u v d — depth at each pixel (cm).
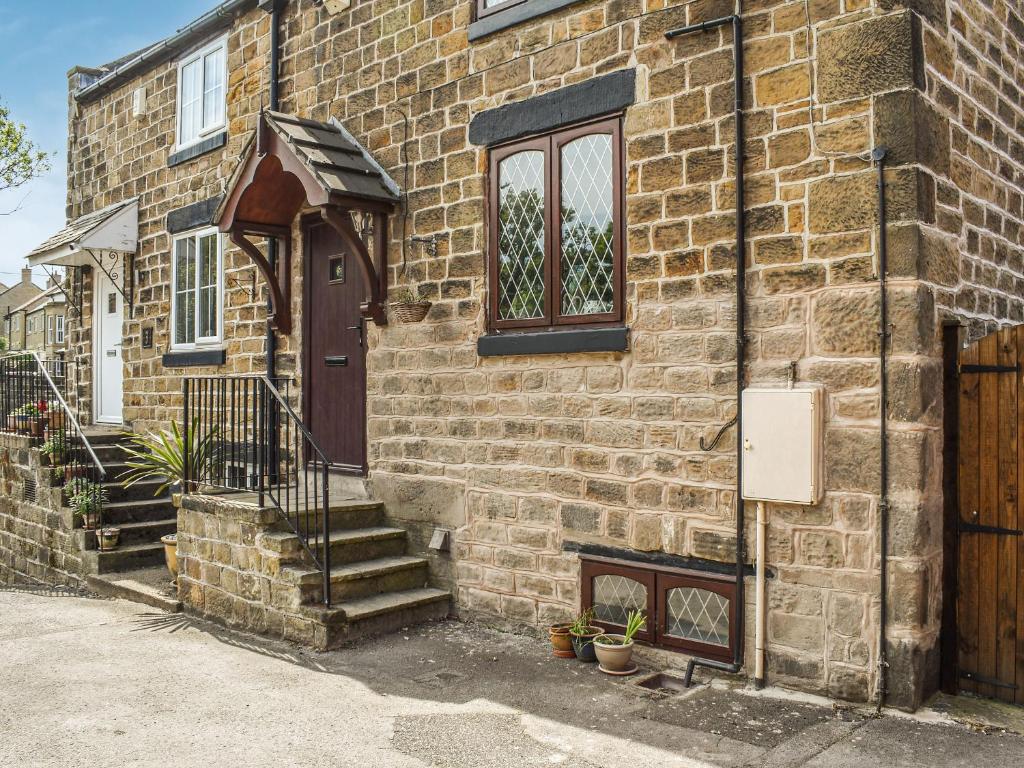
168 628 653
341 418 766
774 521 486
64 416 921
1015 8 596
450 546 660
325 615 576
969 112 517
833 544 465
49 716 463
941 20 486
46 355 1231
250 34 885
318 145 689
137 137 1075
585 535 574
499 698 484
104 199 1143
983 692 473
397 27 713
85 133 1190
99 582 786
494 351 623
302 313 803
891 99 452
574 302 589
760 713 450
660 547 535
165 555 845
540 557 601
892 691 448
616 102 559
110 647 598
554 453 593
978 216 524
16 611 714
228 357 900
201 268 953
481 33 639
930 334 454
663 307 536
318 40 793
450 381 662
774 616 486
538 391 603
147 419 1033
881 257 450
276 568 612
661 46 541
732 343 504
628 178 554
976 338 512
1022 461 461
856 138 462
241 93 897
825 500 468
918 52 456
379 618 611
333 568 635
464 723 447
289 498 683
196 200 963
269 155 704
